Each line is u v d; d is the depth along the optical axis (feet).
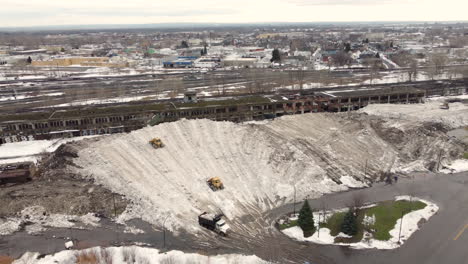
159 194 243.60
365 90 488.44
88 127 363.15
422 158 319.68
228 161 284.41
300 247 198.90
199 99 434.30
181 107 389.39
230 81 644.27
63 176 271.08
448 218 226.58
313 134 344.08
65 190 252.01
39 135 351.67
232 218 226.99
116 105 416.05
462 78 625.00
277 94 463.01
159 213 225.15
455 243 201.57
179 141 300.61
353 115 408.46
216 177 261.85
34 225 217.77
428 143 345.10
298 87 576.20
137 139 300.61
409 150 332.80
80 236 207.00
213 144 300.20
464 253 193.06
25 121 345.72
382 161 309.83
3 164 282.56
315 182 269.44
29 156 309.42
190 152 289.33
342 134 345.51
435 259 188.24
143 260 182.19
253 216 229.66
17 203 236.43
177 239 204.13
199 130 315.78
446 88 539.70
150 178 257.96
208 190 252.62
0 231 211.20
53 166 284.61
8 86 625.00
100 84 632.38
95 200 239.91
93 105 423.23
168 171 266.57
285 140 319.88
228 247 197.98
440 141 351.25
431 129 379.14
